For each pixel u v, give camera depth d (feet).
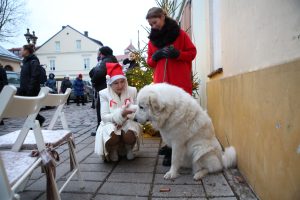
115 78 12.92
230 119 12.64
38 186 10.55
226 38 13.32
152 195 9.63
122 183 10.76
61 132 9.68
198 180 10.87
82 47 179.83
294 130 6.10
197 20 24.97
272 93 7.34
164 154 13.82
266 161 7.94
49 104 9.17
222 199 9.15
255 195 9.14
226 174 11.09
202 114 11.29
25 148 8.06
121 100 13.35
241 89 10.53
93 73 20.71
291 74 6.18
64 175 11.71
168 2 23.77
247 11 9.56
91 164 13.23
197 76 25.67
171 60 12.82
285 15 6.51
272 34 7.36
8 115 5.36
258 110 8.54
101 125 13.14
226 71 13.57
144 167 12.64
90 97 75.66
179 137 10.96
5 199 4.91
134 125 13.21
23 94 22.49
